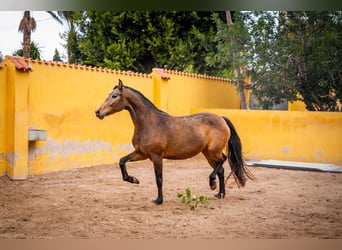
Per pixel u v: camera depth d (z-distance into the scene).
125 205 6.46
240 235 5.08
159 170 6.39
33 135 8.46
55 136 9.24
